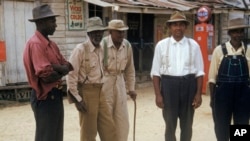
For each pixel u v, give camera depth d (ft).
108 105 16.15
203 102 33.53
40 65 12.89
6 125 25.53
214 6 49.70
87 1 36.14
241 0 62.75
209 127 24.75
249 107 16.31
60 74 13.37
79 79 15.56
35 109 13.62
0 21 33.68
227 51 16.06
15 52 35.01
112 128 16.22
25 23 35.58
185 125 16.78
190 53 16.31
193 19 51.80
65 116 28.02
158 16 48.19
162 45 16.56
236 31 15.74
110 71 16.53
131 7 36.06
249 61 16.05
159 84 16.76
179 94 16.39
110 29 16.26
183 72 16.28
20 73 35.50
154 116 27.99
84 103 15.35
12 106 32.17
